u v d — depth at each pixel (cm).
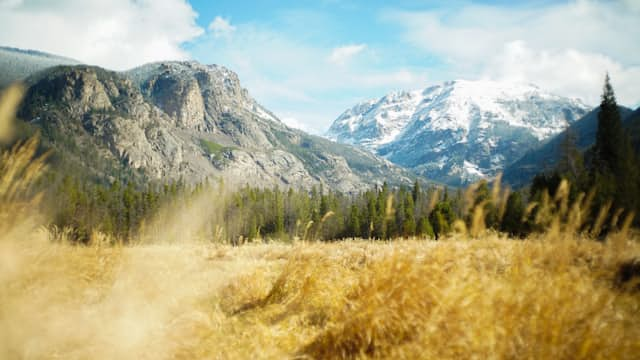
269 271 912
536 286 408
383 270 514
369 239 1400
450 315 395
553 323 356
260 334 490
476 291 411
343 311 494
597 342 345
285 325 538
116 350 461
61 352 451
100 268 686
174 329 516
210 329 530
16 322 451
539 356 338
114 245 841
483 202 448
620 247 560
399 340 424
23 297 471
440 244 513
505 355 346
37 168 347
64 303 534
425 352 374
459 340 365
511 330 361
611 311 416
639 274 545
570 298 386
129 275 694
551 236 474
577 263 565
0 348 431
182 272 825
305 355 430
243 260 1089
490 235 630
